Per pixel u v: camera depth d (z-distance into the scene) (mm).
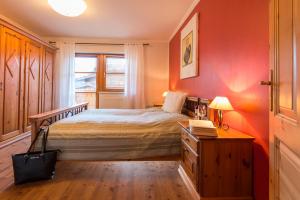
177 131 2592
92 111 3723
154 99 5816
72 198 2047
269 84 1257
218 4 2566
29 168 2273
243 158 1829
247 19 1941
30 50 4336
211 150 1815
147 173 2686
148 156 2496
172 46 5301
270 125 1269
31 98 4406
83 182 2396
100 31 4969
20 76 4008
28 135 4285
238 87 2104
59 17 4039
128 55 5633
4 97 3566
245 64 1976
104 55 5781
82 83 5824
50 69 5254
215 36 2654
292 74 953
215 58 2654
